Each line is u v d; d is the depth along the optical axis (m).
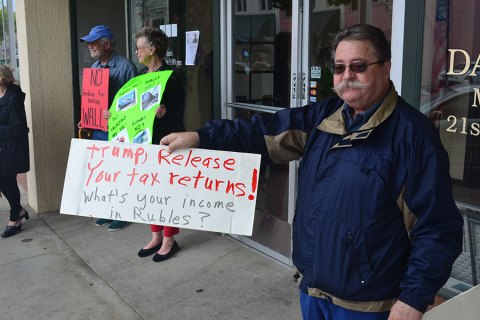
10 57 8.83
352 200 1.58
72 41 5.25
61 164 5.37
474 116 2.72
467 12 2.66
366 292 1.63
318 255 1.68
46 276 3.86
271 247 4.02
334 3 3.38
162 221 2.07
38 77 5.11
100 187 2.13
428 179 1.51
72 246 4.43
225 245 4.29
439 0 2.71
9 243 4.54
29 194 5.54
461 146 2.79
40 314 3.33
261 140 1.96
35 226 4.96
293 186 3.78
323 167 1.69
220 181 2.03
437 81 2.81
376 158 1.56
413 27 2.77
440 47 2.77
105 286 3.67
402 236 1.59
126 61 4.30
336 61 1.63
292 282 3.60
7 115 4.49
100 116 4.03
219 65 4.30
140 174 2.10
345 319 1.72
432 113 2.85
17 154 4.55
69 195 2.15
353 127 1.66
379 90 1.60
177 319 3.20
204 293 3.50
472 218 2.80
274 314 3.21
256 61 4.04
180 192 2.06
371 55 1.57
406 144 1.54
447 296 2.86
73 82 5.31
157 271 3.86
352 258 1.61
